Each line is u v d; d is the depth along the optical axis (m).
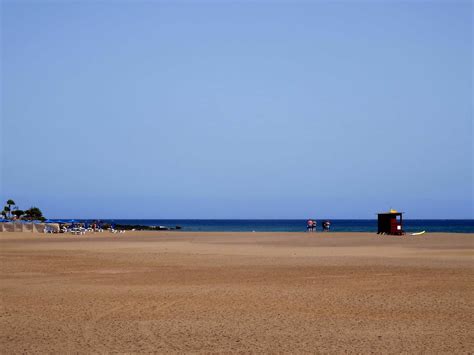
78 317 14.05
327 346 11.26
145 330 12.66
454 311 14.59
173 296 17.06
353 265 25.75
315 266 25.45
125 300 16.41
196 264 26.88
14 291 18.16
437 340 11.69
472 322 13.34
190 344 11.44
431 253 32.72
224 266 25.81
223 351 10.92
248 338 11.91
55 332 12.48
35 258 30.36
